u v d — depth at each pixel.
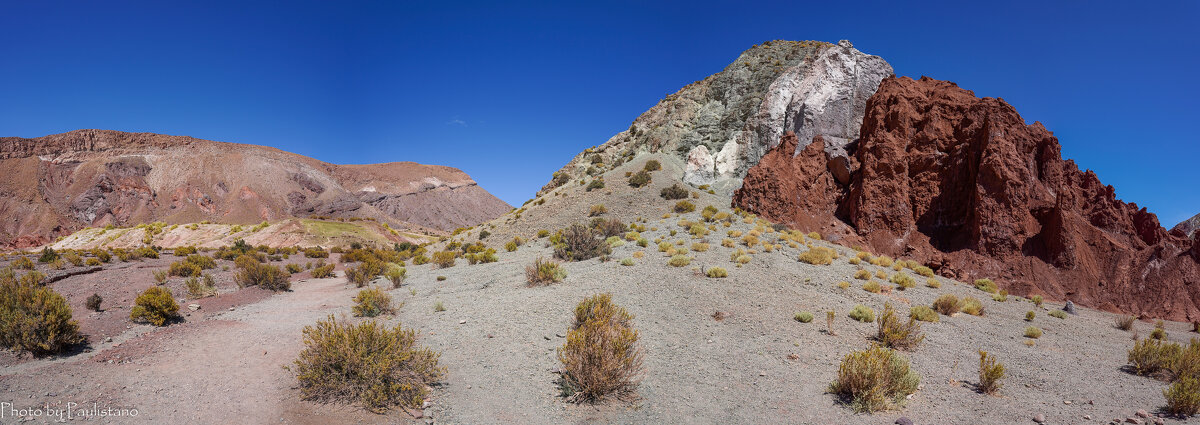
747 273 19.06
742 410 7.62
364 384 7.41
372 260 29.42
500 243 39.91
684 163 54.84
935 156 32.44
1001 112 31.50
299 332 12.07
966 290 22.09
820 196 36.16
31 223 150.25
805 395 8.26
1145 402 8.23
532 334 11.60
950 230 31.08
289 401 7.41
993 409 7.79
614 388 8.11
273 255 47.97
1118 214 29.52
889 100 36.44
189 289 18.11
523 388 8.34
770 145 49.66
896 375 8.28
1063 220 27.47
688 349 10.73
